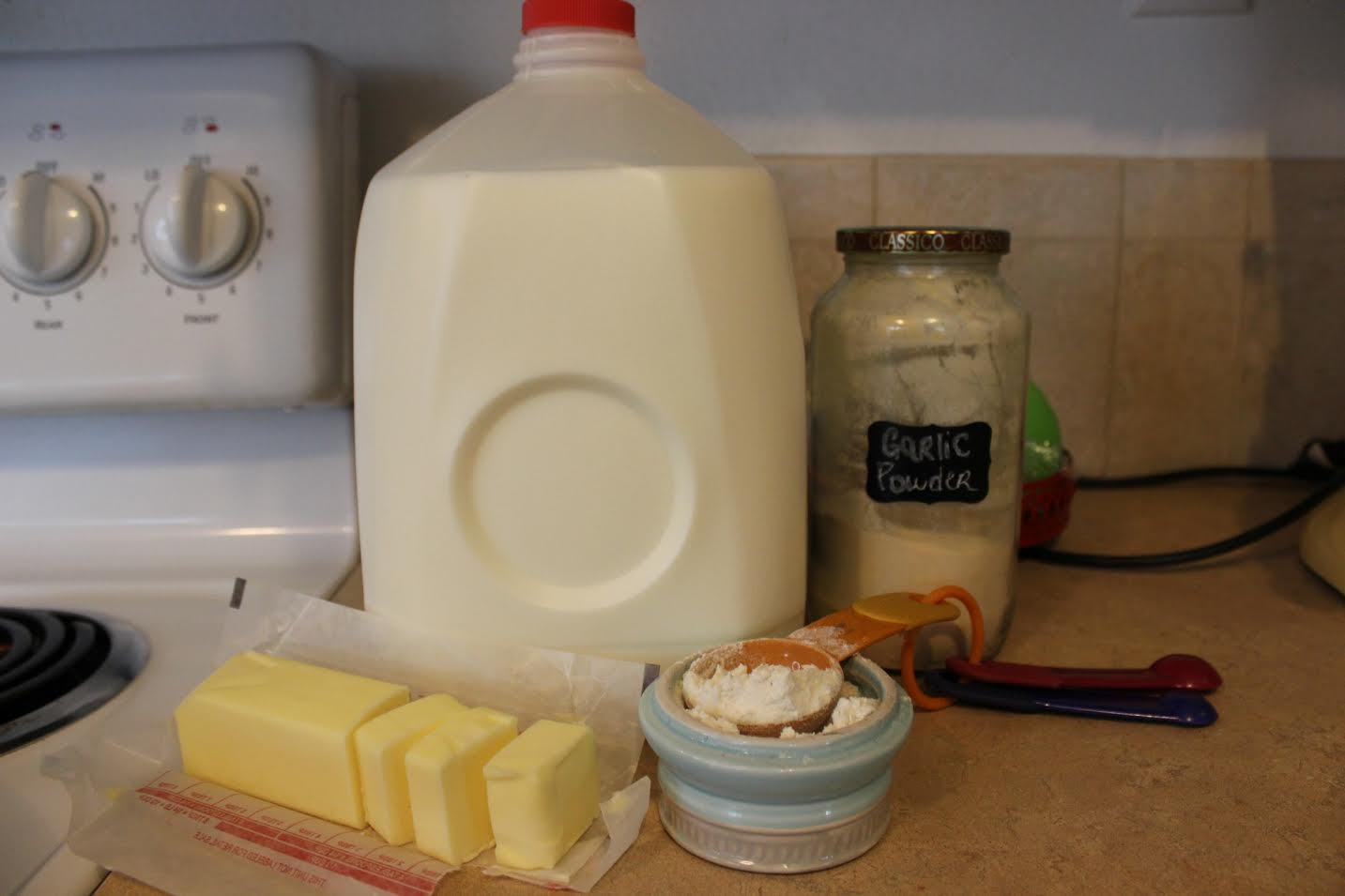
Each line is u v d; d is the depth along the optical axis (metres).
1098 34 0.76
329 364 0.59
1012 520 0.54
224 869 0.37
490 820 0.39
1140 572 0.68
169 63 0.57
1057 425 0.70
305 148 0.58
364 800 0.40
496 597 0.44
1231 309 0.81
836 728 0.39
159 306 0.57
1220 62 0.77
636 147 0.43
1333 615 0.60
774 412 0.45
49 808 0.40
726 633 0.46
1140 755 0.45
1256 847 0.39
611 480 0.44
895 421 0.51
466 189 0.41
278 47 0.58
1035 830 0.40
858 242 0.51
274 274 0.57
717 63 0.74
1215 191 0.79
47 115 0.57
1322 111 0.78
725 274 0.43
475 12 0.71
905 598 0.49
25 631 0.53
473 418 0.43
